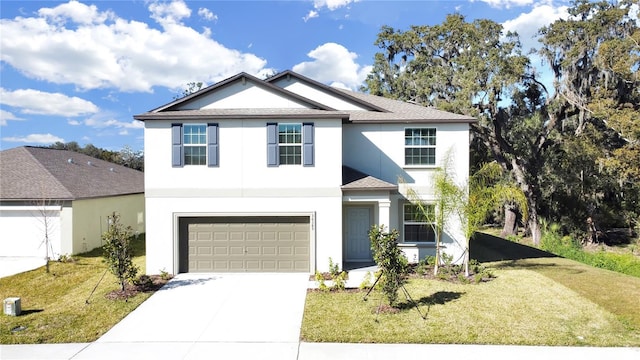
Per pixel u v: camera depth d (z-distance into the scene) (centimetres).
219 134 1361
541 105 2897
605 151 2619
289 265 1380
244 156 1362
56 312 1009
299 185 1365
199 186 1361
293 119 1362
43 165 1977
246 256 1382
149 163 1358
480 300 1046
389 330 855
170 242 1357
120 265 1123
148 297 1109
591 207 2970
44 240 1748
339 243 1362
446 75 2772
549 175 3005
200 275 1345
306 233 1380
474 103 2619
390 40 3288
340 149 1367
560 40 2464
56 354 764
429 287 1172
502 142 2842
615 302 1032
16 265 1577
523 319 914
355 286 1196
